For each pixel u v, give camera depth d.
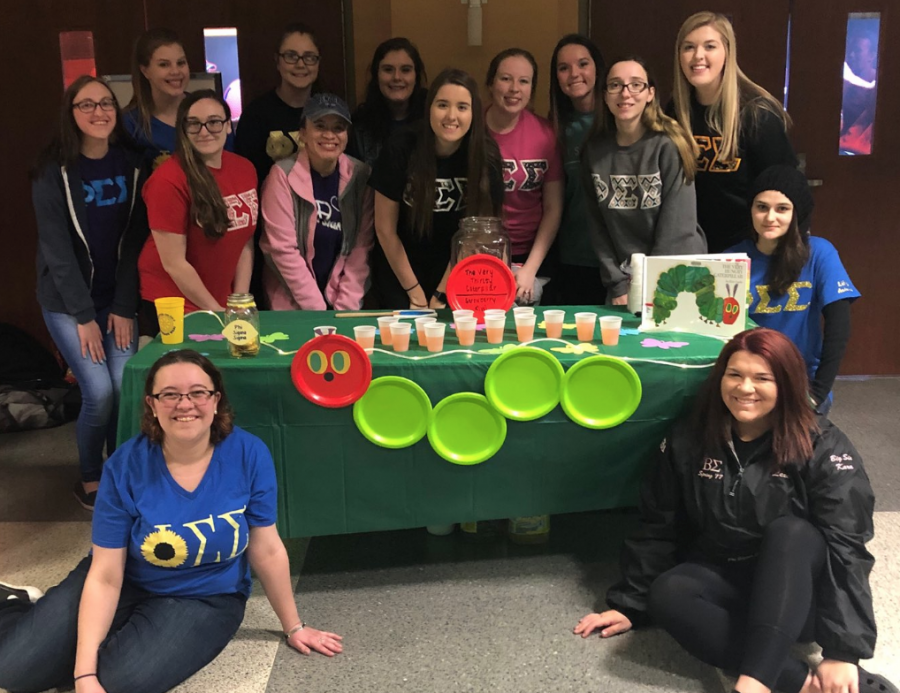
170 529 1.79
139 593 1.89
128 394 2.02
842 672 1.71
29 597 1.97
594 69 2.88
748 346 1.84
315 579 2.32
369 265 2.95
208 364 1.80
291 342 2.19
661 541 2.03
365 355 2.00
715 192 2.65
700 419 1.95
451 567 2.37
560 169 2.95
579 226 3.01
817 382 2.35
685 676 1.88
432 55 3.59
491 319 2.16
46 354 3.84
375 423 2.06
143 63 2.83
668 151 2.51
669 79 3.66
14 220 3.88
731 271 2.17
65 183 2.49
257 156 3.07
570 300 3.13
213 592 1.90
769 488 1.86
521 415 2.08
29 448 3.32
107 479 1.80
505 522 2.58
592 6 3.60
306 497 2.10
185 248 2.58
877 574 2.27
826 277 2.34
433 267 2.84
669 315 2.28
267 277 2.89
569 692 1.83
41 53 3.67
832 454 1.83
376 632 2.06
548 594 2.22
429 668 1.92
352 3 3.57
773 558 1.75
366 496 2.11
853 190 3.82
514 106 2.81
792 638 1.69
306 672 1.91
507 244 2.57
